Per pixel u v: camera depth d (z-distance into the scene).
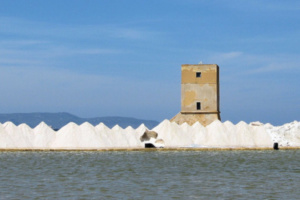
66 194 35.00
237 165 58.75
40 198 33.28
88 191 36.50
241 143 95.75
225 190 37.19
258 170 52.88
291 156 73.38
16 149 82.00
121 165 58.16
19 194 34.84
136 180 43.34
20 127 88.38
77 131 87.94
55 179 43.94
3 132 85.69
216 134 95.50
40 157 69.44
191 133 96.25
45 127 89.44
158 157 70.50
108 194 35.09
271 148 89.69
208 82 103.69
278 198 33.59
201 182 42.00
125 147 88.38
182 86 104.38
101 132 89.44
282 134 103.62
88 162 61.88
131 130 95.31
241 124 99.06
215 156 72.75
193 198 33.59
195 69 104.19
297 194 35.22
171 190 37.09
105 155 74.06
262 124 100.75
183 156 72.81
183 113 104.00
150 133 89.62
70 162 61.75
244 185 40.06
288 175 47.91
